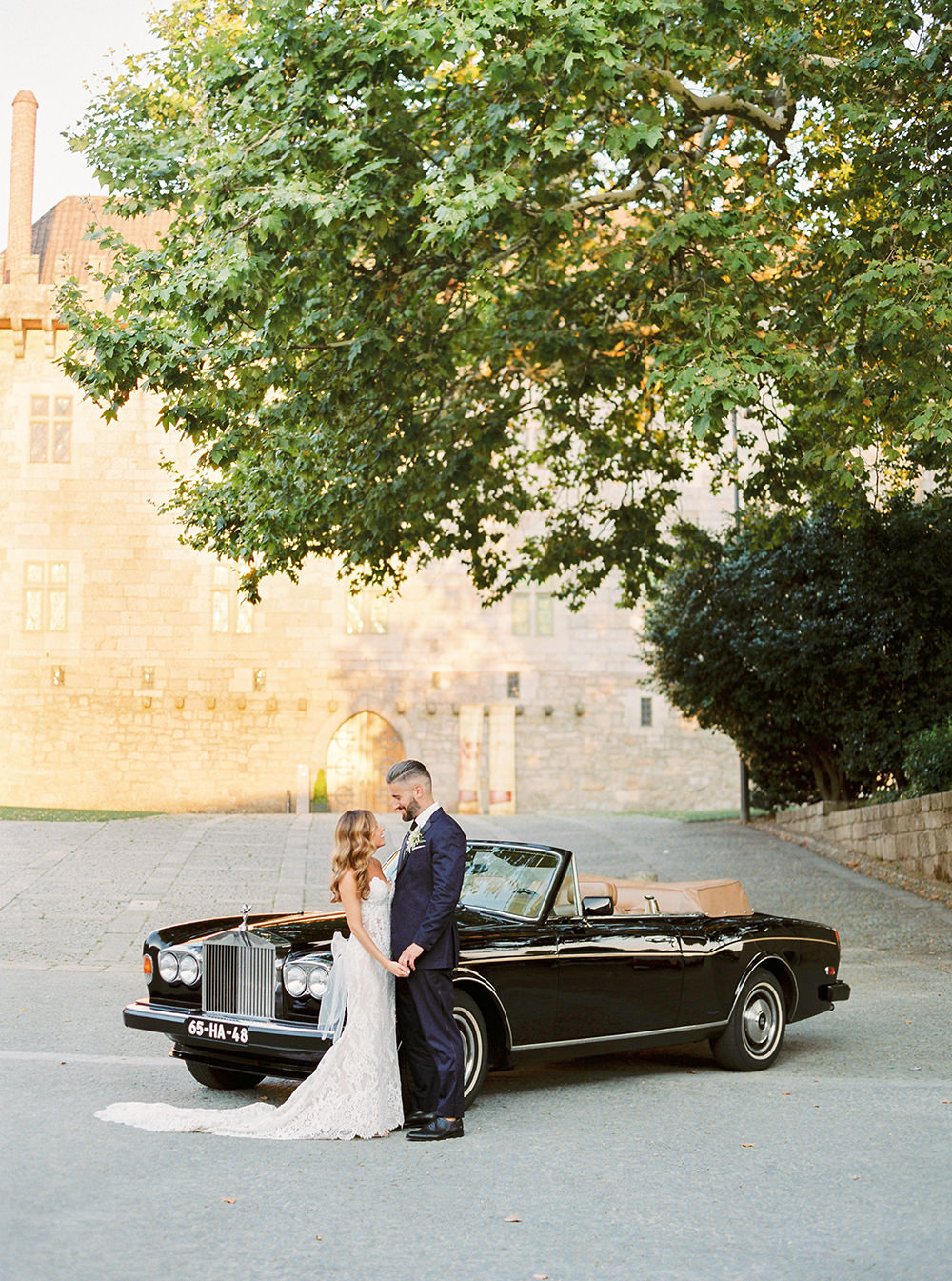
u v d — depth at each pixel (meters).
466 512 15.62
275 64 10.67
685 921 7.97
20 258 32.12
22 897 13.81
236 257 10.16
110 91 12.46
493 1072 7.92
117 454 32.31
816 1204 5.05
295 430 14.00
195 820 21.88
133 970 11.00
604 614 33.28
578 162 11.82
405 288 12.59
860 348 11.62
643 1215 4.88
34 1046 7.98
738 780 33.31
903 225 11.27
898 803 17.64
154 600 32.12
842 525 19.05
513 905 7.34
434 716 32.56
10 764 31.61
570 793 32.81
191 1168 5.36
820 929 8.73
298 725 32.19
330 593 32.50
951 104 11.82
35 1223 4.53
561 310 14.42
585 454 17.23
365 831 6.17
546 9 9.93
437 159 11.67
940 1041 9.02
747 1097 7.17
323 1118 6.00
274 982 6.34
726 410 10.62
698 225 11.54
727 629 20.83
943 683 19.25
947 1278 4.20
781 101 13.16
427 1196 5.07
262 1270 4.16
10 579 31.95
